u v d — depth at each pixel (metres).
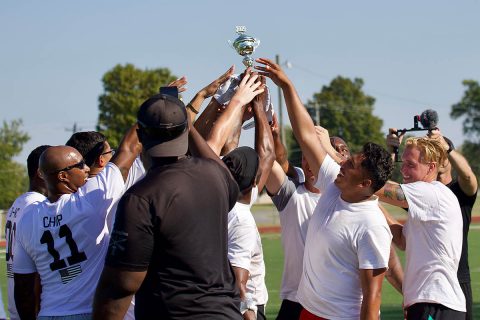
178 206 4.45
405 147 6.59
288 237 6.89
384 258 5.49
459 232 6.29
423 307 6.21
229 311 4.62
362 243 5.51
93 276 5.48
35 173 6.75
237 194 4.89
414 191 6.16
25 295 5.69
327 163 6.08
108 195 5.45
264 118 5.88
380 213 5.66
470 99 92.19
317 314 5.72
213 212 4.59
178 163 4.61
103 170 5.56
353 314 5.63
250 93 5.70
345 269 5.60
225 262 4.69
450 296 6.20
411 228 6.28
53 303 5.48
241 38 5.95
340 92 98.50
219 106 6.00
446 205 6.19
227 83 6.00
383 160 5.55
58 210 5.48
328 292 5.65
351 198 5.62
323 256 5.66
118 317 4.46
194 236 4.49
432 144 6.51
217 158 5.02
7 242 6.64
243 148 5.24
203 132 5.98
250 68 6.00
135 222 4.38
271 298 13.31
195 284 4.50
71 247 5.44
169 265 4.48
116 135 62.91
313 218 5.83
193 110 5.91
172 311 4.48
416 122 7.27
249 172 5.16
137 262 4.39
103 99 64.38
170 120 4.55
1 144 74.44
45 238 5.48
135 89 64.94
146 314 4.52
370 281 5.45
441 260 6.21
